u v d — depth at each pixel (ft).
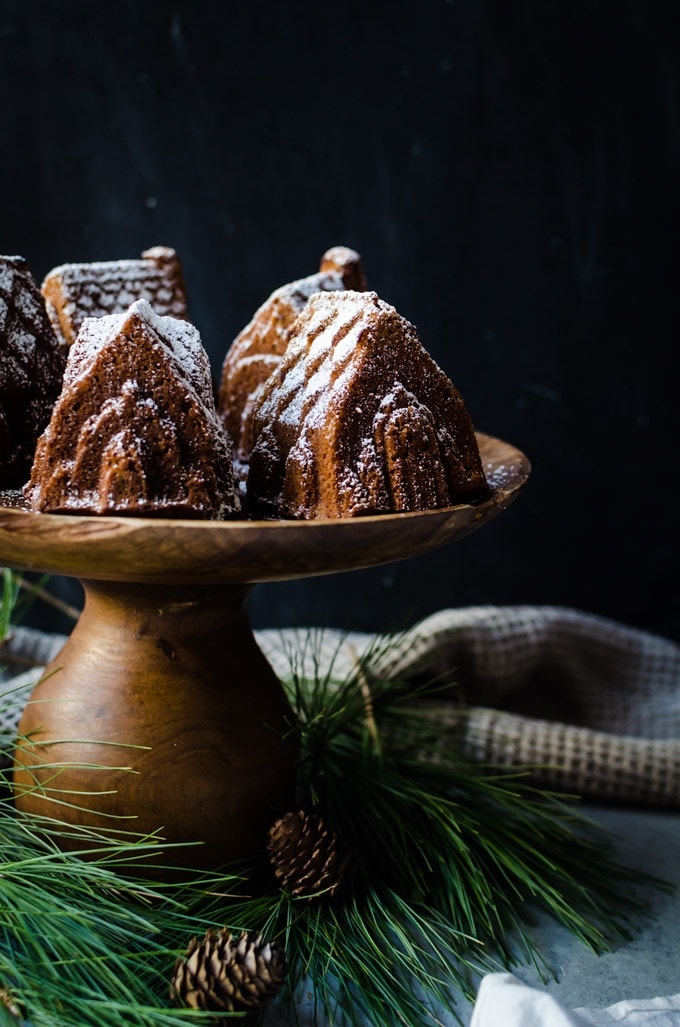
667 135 3.16
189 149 3.24
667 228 3.21
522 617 2.86
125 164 3.25
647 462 3.33
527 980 2.10
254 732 2.16
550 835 2.35
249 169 3.25
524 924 2.22
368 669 2.52
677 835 2.50
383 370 2.09
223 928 2.02
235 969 1.94
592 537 3.39
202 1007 1.93
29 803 2.15
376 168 3.22
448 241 3.25
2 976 1.92
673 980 2.12
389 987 2.03
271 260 3.29
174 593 2.11
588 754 2.56
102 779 2.10
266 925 2.07
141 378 2.01
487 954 2.14
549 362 3.30
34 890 2.00
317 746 2.35
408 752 2.47
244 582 1.99
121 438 1.99
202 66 3.19
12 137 3.24
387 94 3.19
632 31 3.11
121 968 1.95
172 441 2.00
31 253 3.30
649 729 2.90
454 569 3.44
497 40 3.14
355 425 2.07
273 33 3.17
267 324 2.41
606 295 3.25
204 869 2.14
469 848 2.23
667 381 3.28
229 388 2.44
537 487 3.37
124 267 2.42
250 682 2.18
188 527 1.88
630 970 2.13
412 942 2.13
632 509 3.36
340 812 2.28
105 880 2.04
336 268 2.49
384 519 1.94
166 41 3.18
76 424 2.01
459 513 2.01
